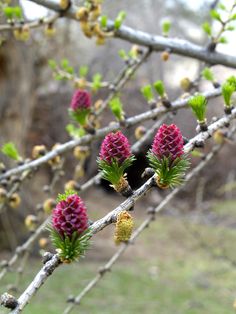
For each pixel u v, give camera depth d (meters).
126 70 0.32
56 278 0.88
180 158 0.13
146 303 0.77
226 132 0.29
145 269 1.00
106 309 0.73
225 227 1.12
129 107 1.09
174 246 1.17
